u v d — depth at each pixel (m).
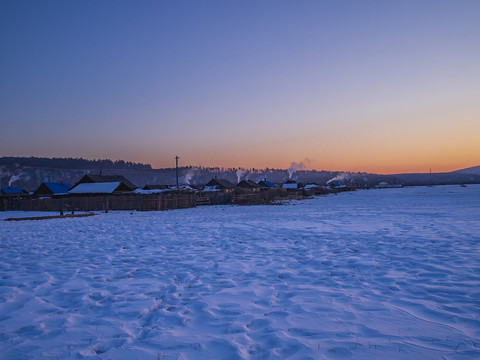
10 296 5.29
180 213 26.88
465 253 8.09
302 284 5.82
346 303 4.73
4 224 18.20
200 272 6.83
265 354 3.24
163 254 8.87
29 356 3.23
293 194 66.38
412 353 3.21
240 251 9.21
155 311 4.59
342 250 9.01
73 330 3.91
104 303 4.92
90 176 43.19
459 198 41.00
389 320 4.07
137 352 3.32
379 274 6.37
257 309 4.57
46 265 7.58
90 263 7.79
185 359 3.16
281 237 11.80
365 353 3.22
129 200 32.12
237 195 43.09
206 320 4.19
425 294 5.07
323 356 3.17
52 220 20.77
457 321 3.99
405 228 13.41
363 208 27.50
